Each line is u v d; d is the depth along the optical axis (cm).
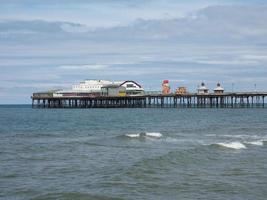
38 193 1903
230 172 2405
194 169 2486
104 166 2584
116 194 1881
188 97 13888
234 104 14175
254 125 6862
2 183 2109
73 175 2298
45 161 2816
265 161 2805
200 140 4316
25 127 6506
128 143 4006
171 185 2066
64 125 6988
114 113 11838
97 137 4744
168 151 3356
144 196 1862
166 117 9669
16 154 3172
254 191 1973
